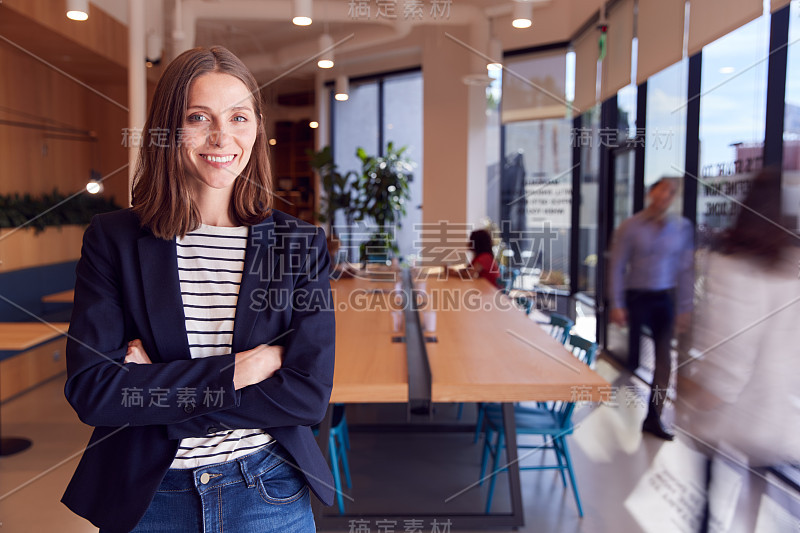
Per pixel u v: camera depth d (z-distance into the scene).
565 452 2.93
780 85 2.91
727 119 3.54
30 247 5.41
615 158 5.64
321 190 9.23
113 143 7.04
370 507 3.00
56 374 5.36
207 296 1.08
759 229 1.57
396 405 4.56
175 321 1.03
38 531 2.74
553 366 2.65
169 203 1.04
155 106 1.05
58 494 3.13
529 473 3.40
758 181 1.58
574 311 5.86
